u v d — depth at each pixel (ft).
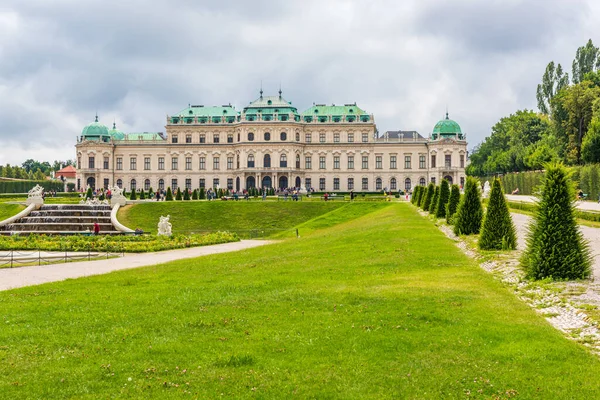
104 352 66.95
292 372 59.31
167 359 63.93
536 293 89.30
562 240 98.63
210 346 67.56
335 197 509.76
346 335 70.03
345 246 155.53
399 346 65.57
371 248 145.79
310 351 64.90
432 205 256.11
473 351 63.41
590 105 417.69
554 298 84.74
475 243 142.82
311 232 270.67
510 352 62.44
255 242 231.91
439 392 54.44
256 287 101.35
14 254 183.21
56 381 58.59
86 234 264.52
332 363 61.31
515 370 58.18
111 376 59.67
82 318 82.74
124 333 73.97
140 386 56.90
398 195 583.17
